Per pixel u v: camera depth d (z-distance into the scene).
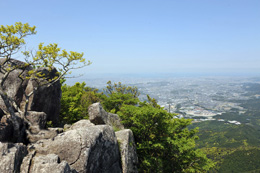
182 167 16.39
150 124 15.28
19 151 7.45
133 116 15.35
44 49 10.13
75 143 8.54
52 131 10.66
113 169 10.33
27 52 9.99
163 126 15.46
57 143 8.59
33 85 12.51
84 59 11.16
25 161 7.34
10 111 8.80
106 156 9.87
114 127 14.41
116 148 10.98
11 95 11.79
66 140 8.68
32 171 6.98
